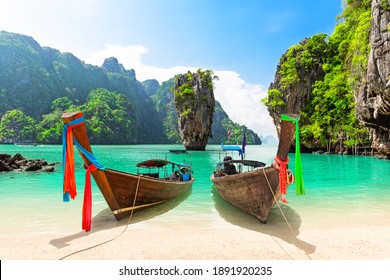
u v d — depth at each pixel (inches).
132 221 335.3
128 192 343.3
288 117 275.0
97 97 6156.5
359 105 1257.4
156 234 278.4
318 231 283.9
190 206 414.0
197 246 238.7
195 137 2834.6
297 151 283.0
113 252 225.9
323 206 403.9
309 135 2016.5
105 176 313.3
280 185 285.6
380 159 1339.8
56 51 7273.6
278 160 290.0
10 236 276.4
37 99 5639.8
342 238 259.1
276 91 2175.2
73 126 281.4
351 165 1069.1
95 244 247.6
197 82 2810.0
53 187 576.1
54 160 1364.4
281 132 287.3
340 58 1959.9
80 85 7042.3
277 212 372.2
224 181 363.3
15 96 5408.5
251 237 264.7
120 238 265.6
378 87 957.8
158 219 343.6
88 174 297.4
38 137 4692.4
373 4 979.3
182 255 218.2
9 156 988.6
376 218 339.9
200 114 2785.4
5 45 5797.2
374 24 961.5
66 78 6717.5
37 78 5885.8
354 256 216.1
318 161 1272.1
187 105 2795.3
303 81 2118.6
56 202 436.8
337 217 345.1
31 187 575.5
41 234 283.9
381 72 930.1
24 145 4005.9
